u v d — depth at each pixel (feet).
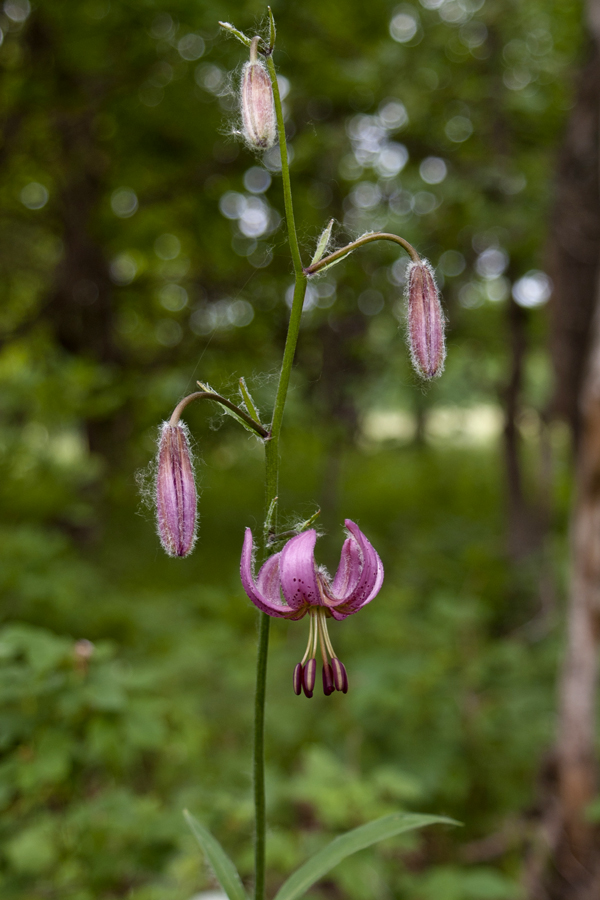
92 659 7.09
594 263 13.89
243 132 4.92
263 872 4.73
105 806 7.52
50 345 27.09
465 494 39.09
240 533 31.58
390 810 7.88
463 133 22.38
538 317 23.53
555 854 10.07
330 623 15.89
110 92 21.52
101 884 7.40
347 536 4.91
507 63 21.68
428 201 19.76
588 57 13.52
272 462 4.64
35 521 21.65
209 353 22.85
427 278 5.14
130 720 6.91
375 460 44.83
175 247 30.73
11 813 7.76
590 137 13.75
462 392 27.81
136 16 17.92
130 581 23.31
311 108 22.36
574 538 10.15
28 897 7.32
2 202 27.96
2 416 18.03
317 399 22.76
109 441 24.08
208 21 17.30
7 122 21.17
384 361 21.47
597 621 9.89
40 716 6.78
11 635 6.89
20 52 20.57
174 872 7.63
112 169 25.88
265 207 24.32
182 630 16.05
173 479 4.75
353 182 22.45
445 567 21.97
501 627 18.74
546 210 15.48
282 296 23.80
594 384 9.58
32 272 29.37
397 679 11.67
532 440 36.32
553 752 10.36
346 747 11.56
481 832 11.54
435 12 21.58
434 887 7.92
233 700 12.43
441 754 11.21
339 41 21.22
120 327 34.06
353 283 21.76
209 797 8.25
